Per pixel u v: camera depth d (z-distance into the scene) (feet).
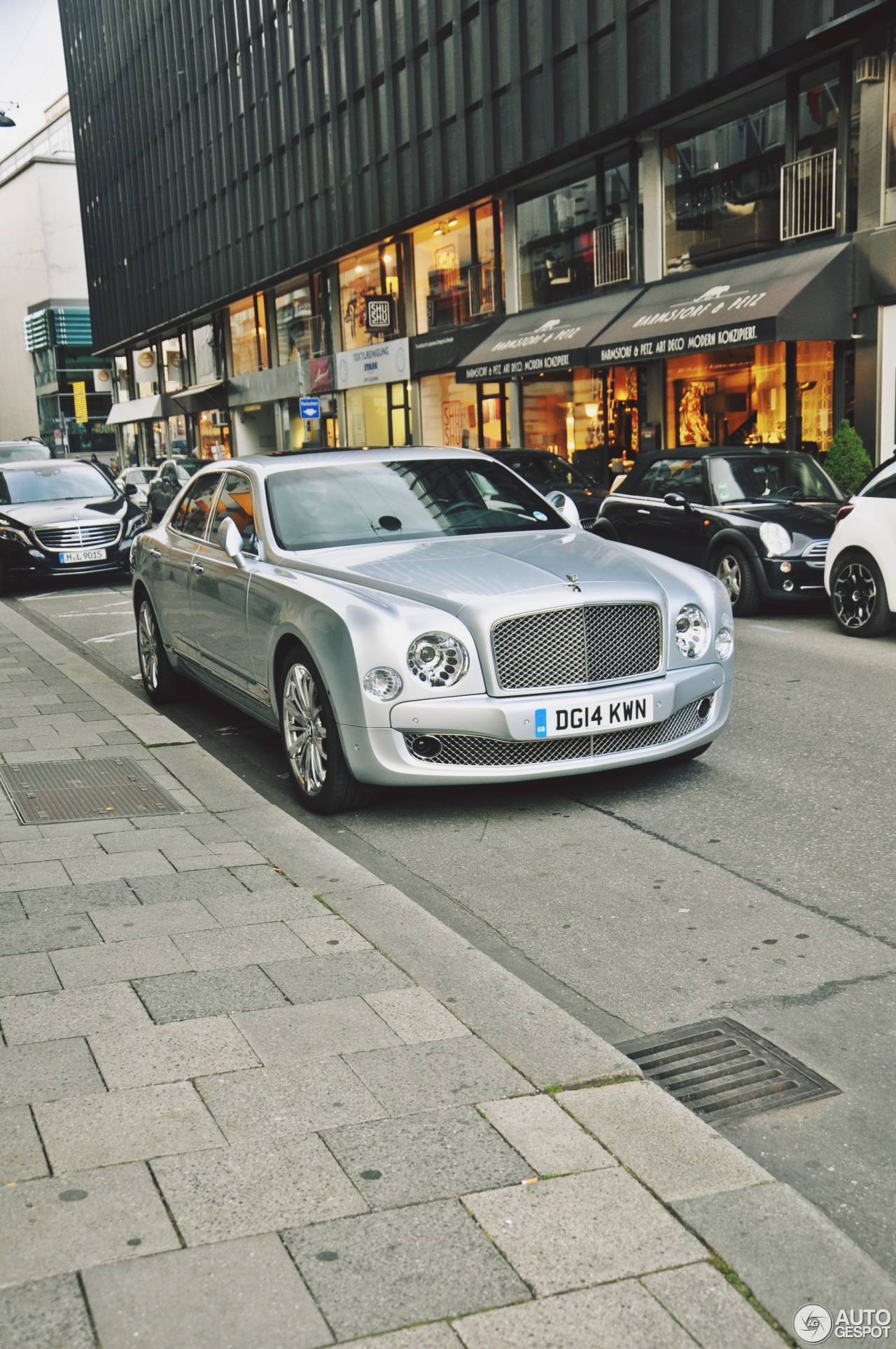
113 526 52.65
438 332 88.28
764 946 12.69
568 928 13.38
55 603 48.14
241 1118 8.79
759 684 26.73
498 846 16.22
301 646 17.83
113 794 18.29
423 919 12.92
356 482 21.40
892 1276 7.52
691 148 63.93
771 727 22.59
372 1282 7.02
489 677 16.47
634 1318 6.76
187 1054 9.75
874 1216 8.20
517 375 72.95
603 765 17.10
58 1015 10.48
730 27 57.26
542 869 15.28
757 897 14.11
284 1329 6.63
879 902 13.83
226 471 23.38
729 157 61.16
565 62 69.97
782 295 52.21
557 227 76.38
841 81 53.57
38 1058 9.70
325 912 13.07
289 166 109.91
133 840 15.85
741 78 57.52
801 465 40.34
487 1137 8.58
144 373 173.58
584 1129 8.72
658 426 66.85
